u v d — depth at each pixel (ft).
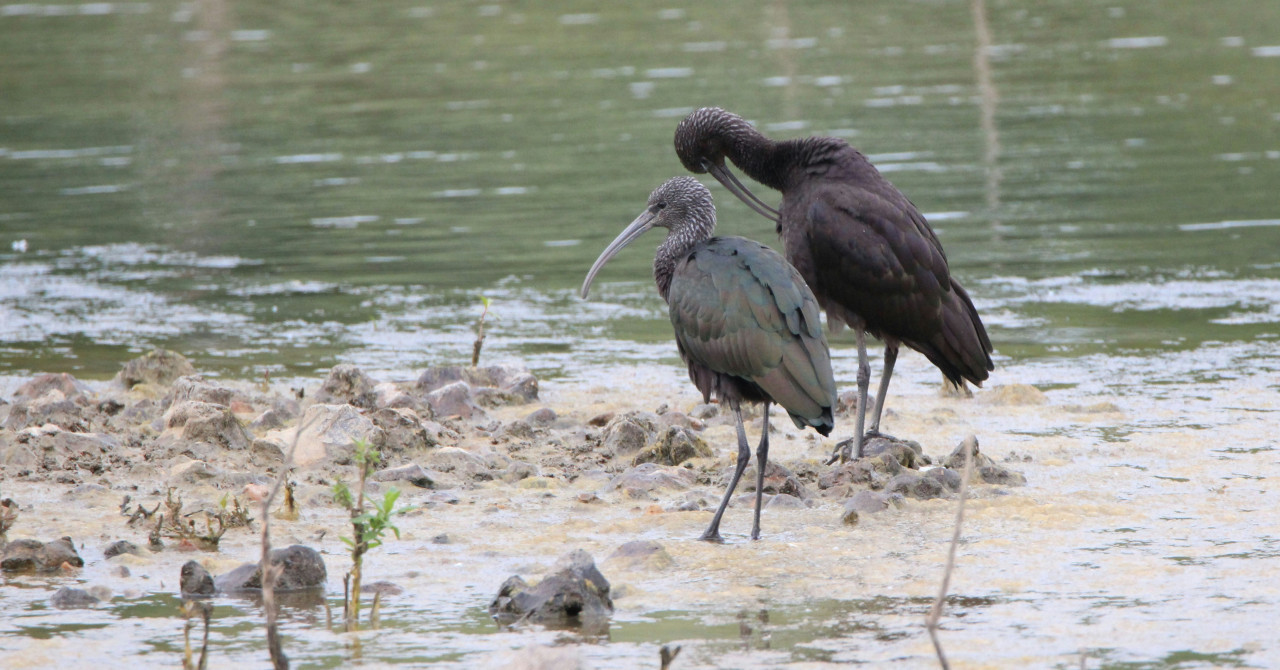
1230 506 32.35
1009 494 33.91
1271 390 44.57
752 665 23.03
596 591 26.09
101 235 74.43
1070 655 23.34
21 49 142.20
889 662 23.11
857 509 32.55
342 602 26.58
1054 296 59.62
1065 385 46.39
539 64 126.41
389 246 71.36
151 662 23.41
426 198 81.25
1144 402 43.68
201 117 107.04
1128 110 101.30
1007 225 72.43
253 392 45.52
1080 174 83.20
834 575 27.94
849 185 38.52
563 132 98.17
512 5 161.07
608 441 39.24
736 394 31.55
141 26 155.63
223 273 66.64
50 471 35.81
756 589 27.14
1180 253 66.18
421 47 138.21
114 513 32.40
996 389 44.75
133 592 27.14
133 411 41.57
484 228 74.38
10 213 79.66
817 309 31.45
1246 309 56.54
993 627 24.70
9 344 54.34
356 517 25.77
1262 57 119.14
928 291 37.65
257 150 95.45
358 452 28.07
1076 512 32.07
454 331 56.18
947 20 145.79
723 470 36.37
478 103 109.81
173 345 54.19
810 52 128.67
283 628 25.08
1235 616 24.99
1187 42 128.57
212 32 151.02
